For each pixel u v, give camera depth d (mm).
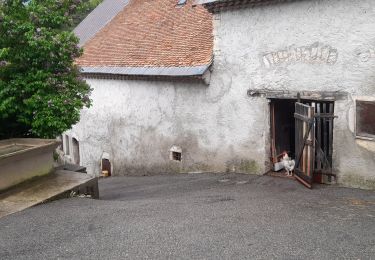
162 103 11820
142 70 11836
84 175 8273
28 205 6551
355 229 5594
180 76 10648
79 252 4906
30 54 8172
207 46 10953
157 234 5453
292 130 10398
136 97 12625
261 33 9219
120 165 13727
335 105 8242
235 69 9852
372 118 7758
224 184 9273
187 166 11430
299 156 8750
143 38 13680
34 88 8172
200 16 12680
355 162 8086
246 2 9172
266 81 9289
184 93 11141
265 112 9438
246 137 9906
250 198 7641
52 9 8703
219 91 10281
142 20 15016
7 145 7938
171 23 13445
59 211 6445
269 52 9141
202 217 6262
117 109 13422
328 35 8172
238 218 6184
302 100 9031
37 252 4922
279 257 4672
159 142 12164
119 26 15789
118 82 13164
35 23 8445
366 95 7789
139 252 4867
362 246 4969
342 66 8055
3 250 4988
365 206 6812
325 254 4746
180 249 4930
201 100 10750
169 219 6164
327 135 8617
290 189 8312
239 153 10117
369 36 7629
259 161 9727
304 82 8656
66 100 8242
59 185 7570
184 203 7391
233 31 9734
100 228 5719
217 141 10555
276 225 5805
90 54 15008
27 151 7316
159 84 11773
